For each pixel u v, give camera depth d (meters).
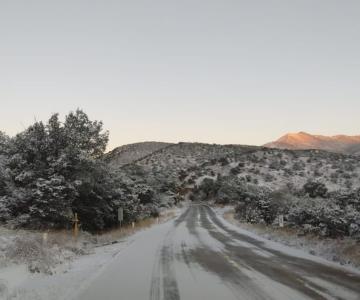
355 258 14.95
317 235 23.44
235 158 173.25
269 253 18.31
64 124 29.98
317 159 166.62
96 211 31.61
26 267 12.82
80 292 10.21
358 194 33.31
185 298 9.60
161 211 73.12
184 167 174.75
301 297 9.54
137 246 22.47
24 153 29.00
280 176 143.62
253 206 46.94
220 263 15.14
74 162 29.05
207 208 99.12
